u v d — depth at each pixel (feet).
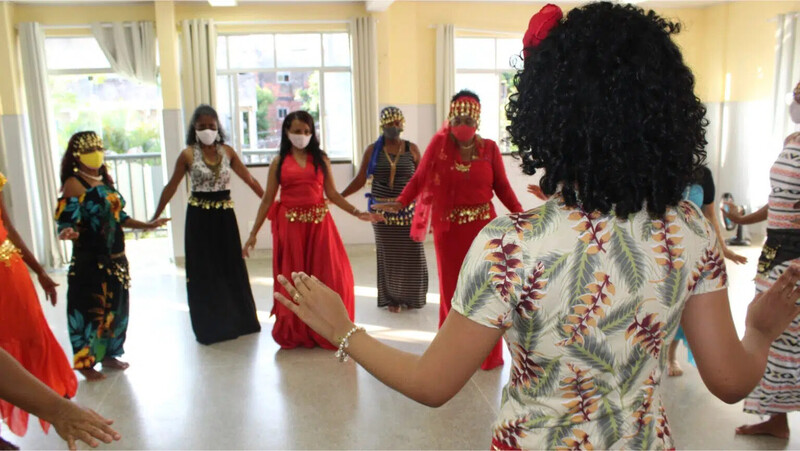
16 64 19.29
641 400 2.95
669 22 2.89
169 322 13.67
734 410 8.68
